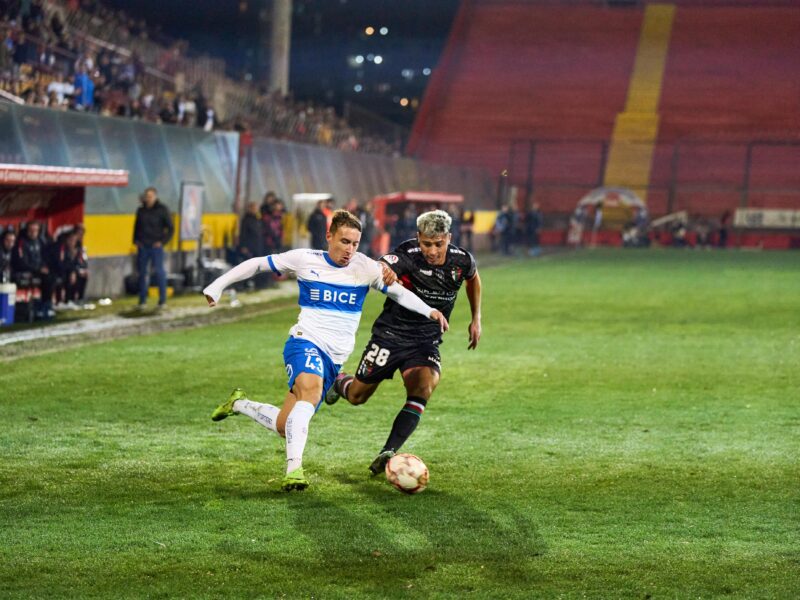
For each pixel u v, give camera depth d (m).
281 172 42.16
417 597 6.95
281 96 59.16
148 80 46.00
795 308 27.89
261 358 17.78
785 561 7.75
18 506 8.95
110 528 8.34
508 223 56.12
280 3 64.00
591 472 10.38
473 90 92.31
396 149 72.69
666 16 99.19
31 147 25.88
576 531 8.42
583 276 39.62
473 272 10.36
